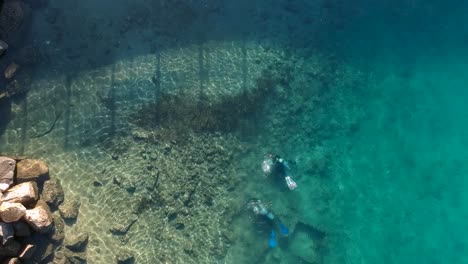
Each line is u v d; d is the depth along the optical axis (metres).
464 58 13.21
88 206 8.98
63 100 9.79
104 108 9.95
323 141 11.07
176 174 9.62
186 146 9.94
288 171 10.37
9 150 9.06
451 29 13.66
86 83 10.08
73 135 9.55
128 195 9.21
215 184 9.83
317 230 10.02
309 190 10.45
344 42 12.59
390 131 11.69
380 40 12.95
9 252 7.61
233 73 11.14
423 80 12.66
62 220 8.66
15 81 9.40
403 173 11.30
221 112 10.47
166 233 9.15
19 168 8.52
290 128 10.93
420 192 11.23
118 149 9.62
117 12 10.98
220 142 10.22
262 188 10.14
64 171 9.19
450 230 11.02
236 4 12.20
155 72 10.62
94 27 10.63
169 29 11.24
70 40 10.38
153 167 9.58
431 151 11.75
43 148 9.29
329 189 10.59
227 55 11.40
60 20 10.48
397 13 13.55
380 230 10.58
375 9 13.46
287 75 11.48
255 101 10.84
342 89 11.84
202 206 9.58
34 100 9.59
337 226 10.30
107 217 8.95
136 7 11.10
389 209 10.84
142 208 9.17
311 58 12.00
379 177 11.10
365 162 11.16
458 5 14.10
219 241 9.35
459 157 11.84
